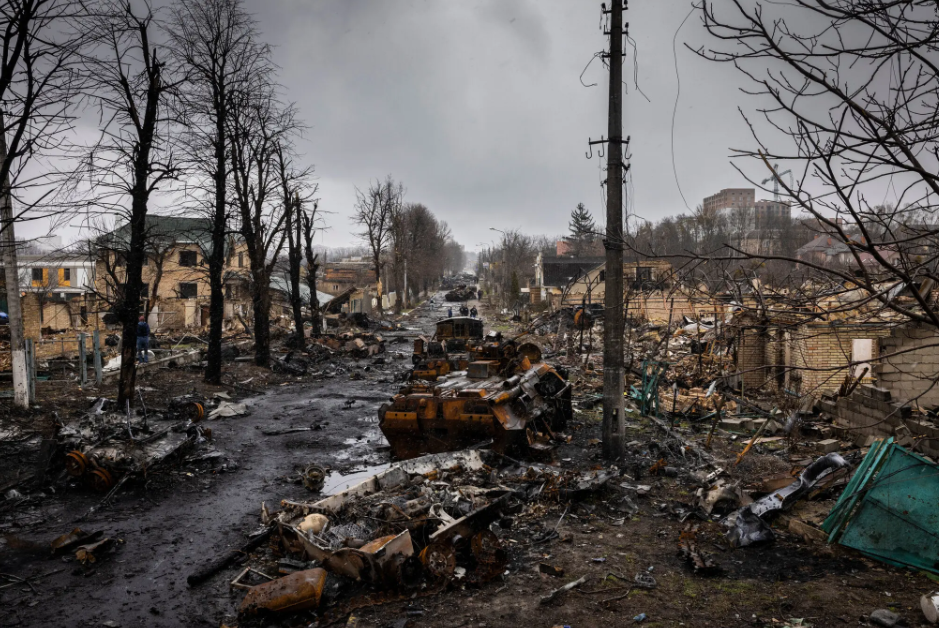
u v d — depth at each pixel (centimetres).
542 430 1162
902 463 625
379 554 555
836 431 1138
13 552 699
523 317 4575
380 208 5544
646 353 2067
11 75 616
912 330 1062
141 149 1318
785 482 780
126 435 977
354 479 928
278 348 2808
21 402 1316
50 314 2809
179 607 569
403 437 1003
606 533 717
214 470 1031
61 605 573
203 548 710
